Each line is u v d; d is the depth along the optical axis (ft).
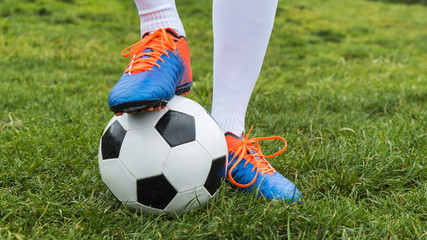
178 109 5.14
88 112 9.60
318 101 11.47
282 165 6.76
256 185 5.75
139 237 4.86
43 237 4.84
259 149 6.35
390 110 10.73
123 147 4.99
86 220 5.31
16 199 5.58
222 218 5.05
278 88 13.04
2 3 24.56
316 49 20.66
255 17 5.53
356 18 31.37
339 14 32.73
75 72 14.62
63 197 5.86
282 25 26.94
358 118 9.71
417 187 6.13
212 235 4.82
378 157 6.77
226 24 5.59
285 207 5.22
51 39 19.11
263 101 11.27
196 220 5.05
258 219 5.00
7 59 15.64
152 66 5.02
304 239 4.85
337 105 11.13
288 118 9.57
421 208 5.54
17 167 6.36
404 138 7.63
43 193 5.87
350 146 7.43
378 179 6.24
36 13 24.52
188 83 5.92
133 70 4.95
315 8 34.58
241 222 4.89
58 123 8.89
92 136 7.59
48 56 16.67
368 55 19.47
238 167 5.90
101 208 5.48
